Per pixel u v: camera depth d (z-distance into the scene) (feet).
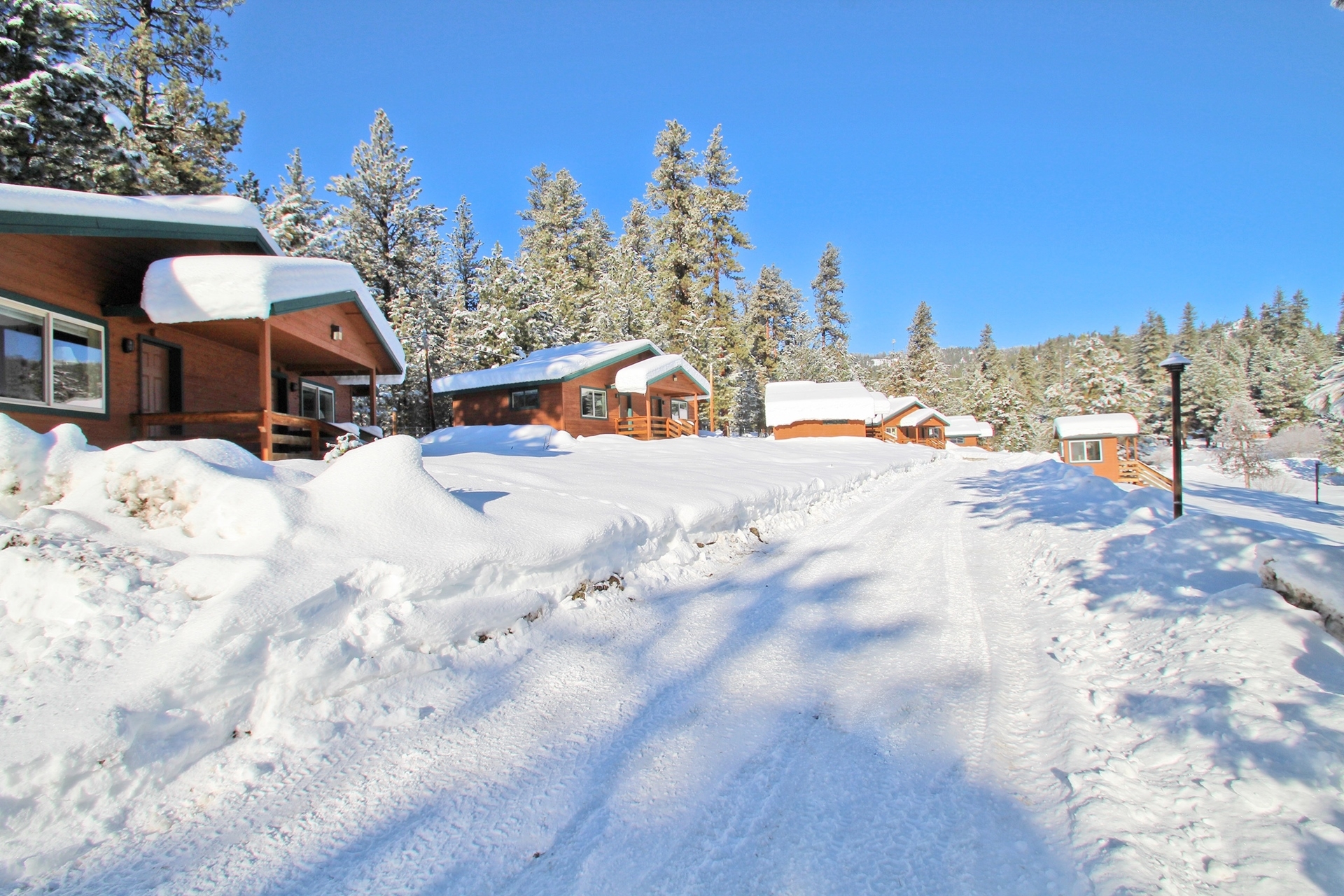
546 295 117.08
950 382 222.48
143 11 59.88
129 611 10.55
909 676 13.70
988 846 8.27
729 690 13.26
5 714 8.70
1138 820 8.30
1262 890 6.95
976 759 10.35
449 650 13.46
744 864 8.16
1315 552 13.26
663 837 8.71
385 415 103.96
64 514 12.60
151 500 13.50
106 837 8.38
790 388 129.80
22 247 25.54
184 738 9.60
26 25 42.01
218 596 11.01
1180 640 13.16
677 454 54.85
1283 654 11.40
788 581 21.77
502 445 55.72
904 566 23.76
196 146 63.31
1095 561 20.26
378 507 14.97
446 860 8.30
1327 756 8.64
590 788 9.87
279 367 45.01
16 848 7.79
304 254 83.97
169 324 32.53
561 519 19.12
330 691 11.24
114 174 46.50
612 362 80.38
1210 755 9.23
